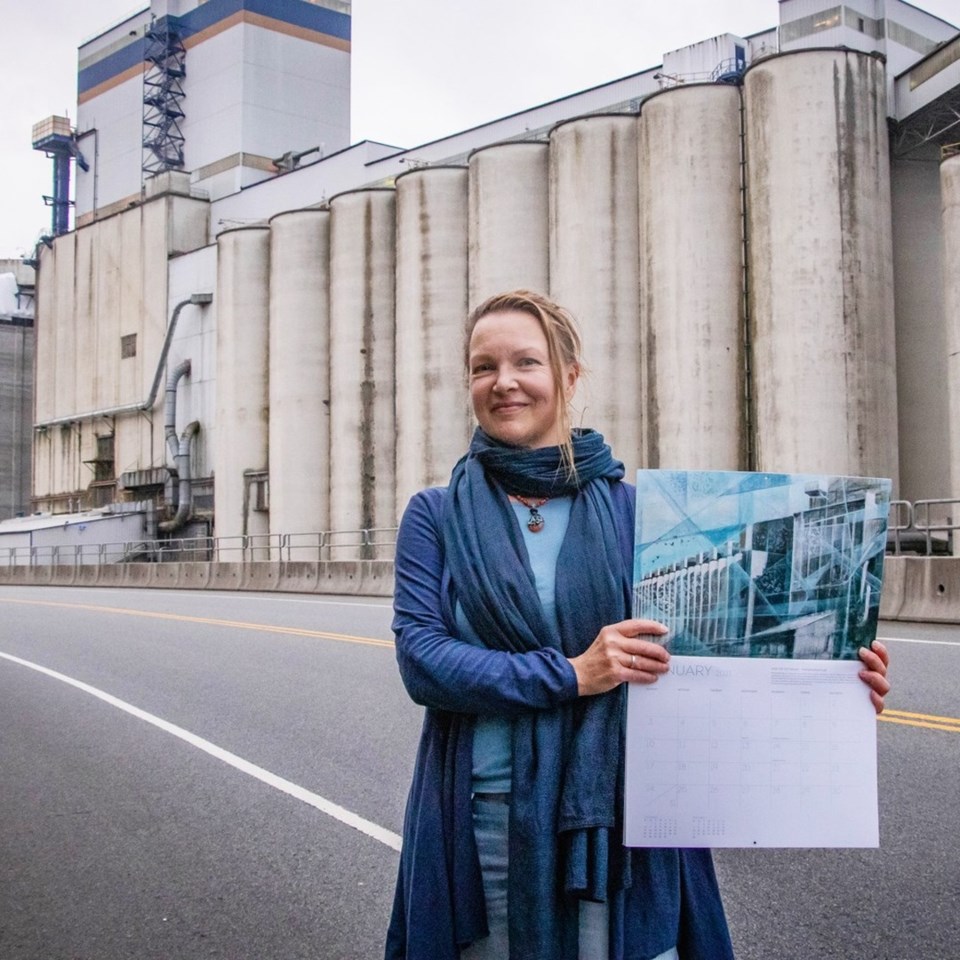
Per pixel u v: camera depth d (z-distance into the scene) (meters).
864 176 32.94
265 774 7.07
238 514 50.44
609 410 36.94
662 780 2.03
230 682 11.10
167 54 74.31
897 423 33.22
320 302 47.84
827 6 40.06
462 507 2.21
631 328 37.34
